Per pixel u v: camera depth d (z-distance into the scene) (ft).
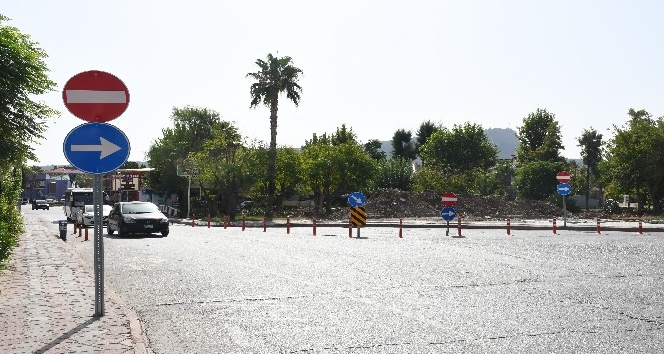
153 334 25.94
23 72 33.24
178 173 188.65
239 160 184.03
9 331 24.79
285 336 25.32
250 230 117.08
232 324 27.81
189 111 298.97
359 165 207.92
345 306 32.09
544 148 340.18
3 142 33.60
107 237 95.14
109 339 23.44
